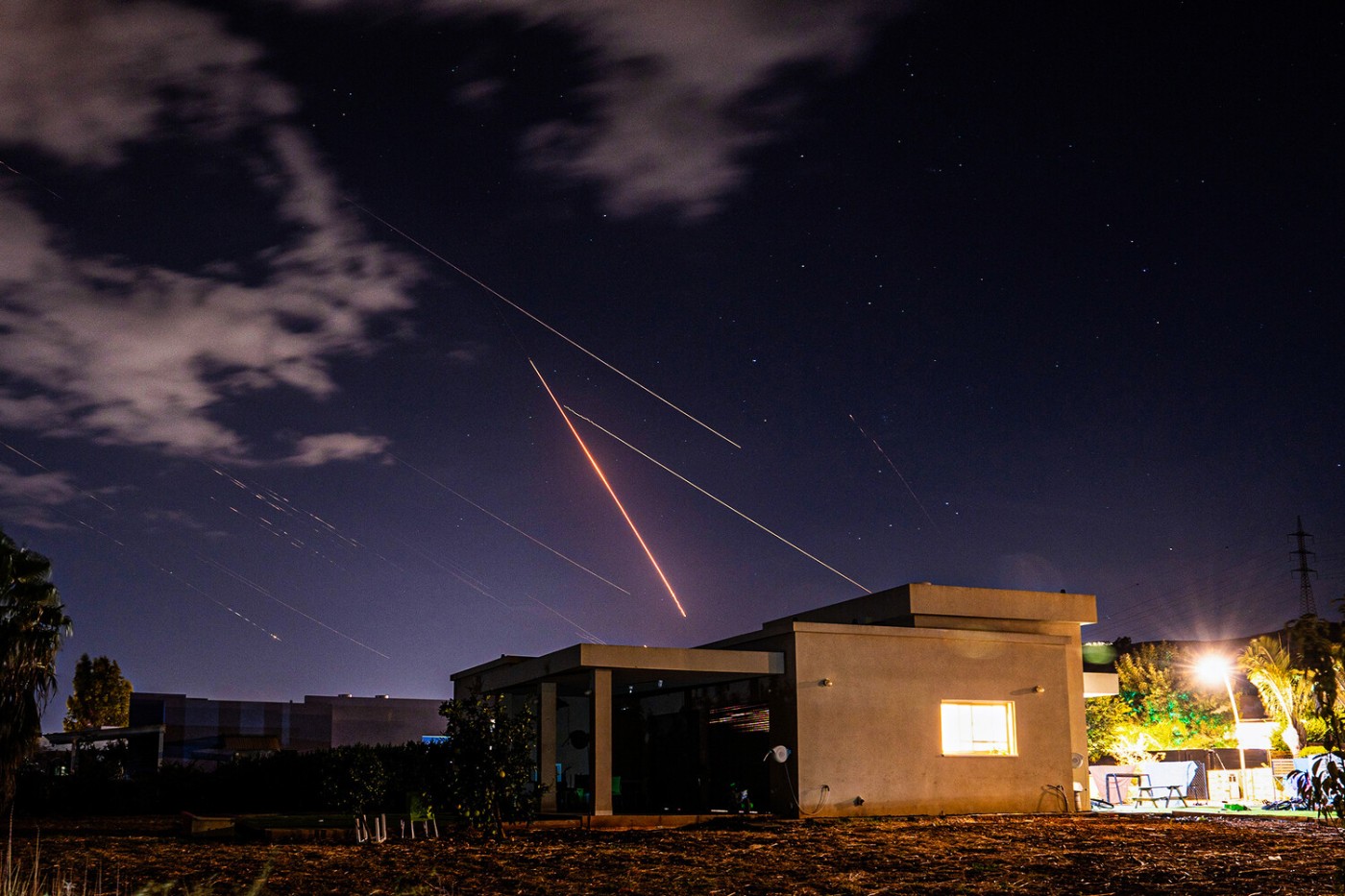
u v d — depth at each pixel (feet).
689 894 35.94
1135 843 50.60
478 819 55.77
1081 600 82.28
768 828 59.26
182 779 89.97
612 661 64.75
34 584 79.97
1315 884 36.76
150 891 36.06
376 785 58.34
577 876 40.91
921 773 68.18
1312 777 19.80
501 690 79.25
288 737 142.00
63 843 56.24
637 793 81.10
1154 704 116.78
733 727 73.15
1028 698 72.54
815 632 67.67
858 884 38.04
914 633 70.28
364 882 39.86
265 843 55.52
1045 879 38.81
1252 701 118.73
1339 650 19.42
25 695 78.43
